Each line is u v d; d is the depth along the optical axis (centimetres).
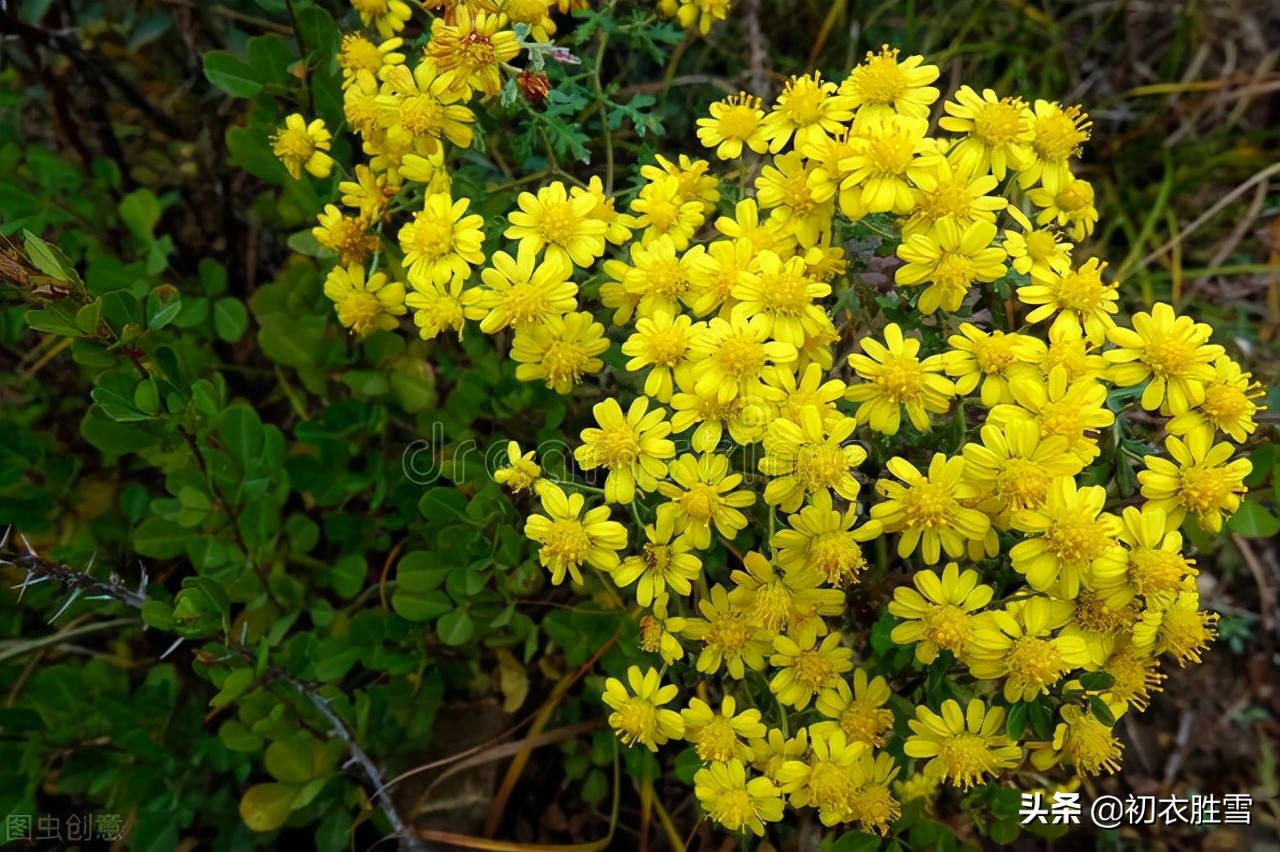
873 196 16
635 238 19
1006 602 16
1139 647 16
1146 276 31
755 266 17
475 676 26
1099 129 35
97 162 28
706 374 16
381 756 25
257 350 30
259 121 23
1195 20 35
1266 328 32
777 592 16
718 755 17
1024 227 17
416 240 18
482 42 17
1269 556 31
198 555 23
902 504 16
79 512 27
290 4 21
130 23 29
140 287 25
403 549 27
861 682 17
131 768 24
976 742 17
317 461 25
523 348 17
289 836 26
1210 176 33
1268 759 29
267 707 22
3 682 25
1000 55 34
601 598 23
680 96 28
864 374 16
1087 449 16
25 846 24
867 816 17
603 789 25
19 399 28
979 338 16
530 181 21
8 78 28
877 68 17
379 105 19
